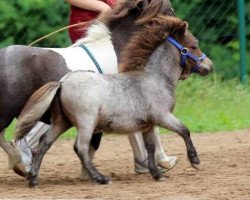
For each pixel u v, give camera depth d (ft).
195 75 65.10
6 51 38.24
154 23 38.99
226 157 45.19
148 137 38.73
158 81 38.17
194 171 41.01
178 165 43.50
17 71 37.96
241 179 37.81
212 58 69.15
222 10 69.56
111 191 35.73
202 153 46.91
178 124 37.93
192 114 60.08
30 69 38.19
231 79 67.10
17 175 41.73
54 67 38.60
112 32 40.24
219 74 67.67
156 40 38.34
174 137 54.65
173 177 39.47
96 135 39.60
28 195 35.24
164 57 38.55
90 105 36.63
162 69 38.42
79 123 36.76
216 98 63.10
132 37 39.27
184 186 36.60
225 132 55.88
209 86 64.64
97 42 40.01
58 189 36.65
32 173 37.35
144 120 37.83
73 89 36.73
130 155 48.16
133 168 43.39
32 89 38.29
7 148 39.65
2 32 64.75
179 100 62.39
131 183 38.14
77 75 37.06
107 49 39.91
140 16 40.19
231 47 69.31
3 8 64.75
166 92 38.22
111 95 37.09
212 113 60.29
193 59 39.32
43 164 45.39
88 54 39.55
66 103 36.83
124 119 37.40
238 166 41.86
